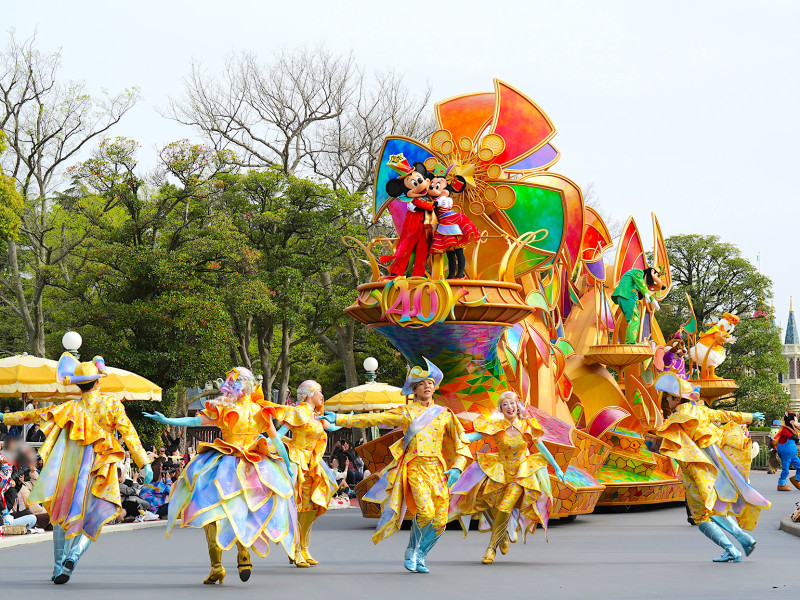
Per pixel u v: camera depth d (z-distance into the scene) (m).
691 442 12.53
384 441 19.83
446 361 17.86
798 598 8.81
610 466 22.72
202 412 10.34
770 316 62.50
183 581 10.39
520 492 12.30
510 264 17.92
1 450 18.28
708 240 64.62
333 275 47.94
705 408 12.73
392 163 17.47
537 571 11.31
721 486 12.45
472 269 18.73
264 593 9.30
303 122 47.91
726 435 15.41
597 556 13.16
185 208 39.25
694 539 15.91
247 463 10.22
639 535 16.78
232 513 9.88
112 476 10.56
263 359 41.62
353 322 47.19
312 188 39.19
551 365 20.33
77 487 10.44
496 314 17.23
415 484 11.31
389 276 17.59
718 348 25.06
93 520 10.39
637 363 23.00
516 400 12.38
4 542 15.45
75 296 37.94
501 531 12.38
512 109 20.22
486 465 12.41
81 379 10.65
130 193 37.12
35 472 18.31
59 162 40.06
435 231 17.27
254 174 39.28
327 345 48.59
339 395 31.48
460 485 12.38
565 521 20.36
